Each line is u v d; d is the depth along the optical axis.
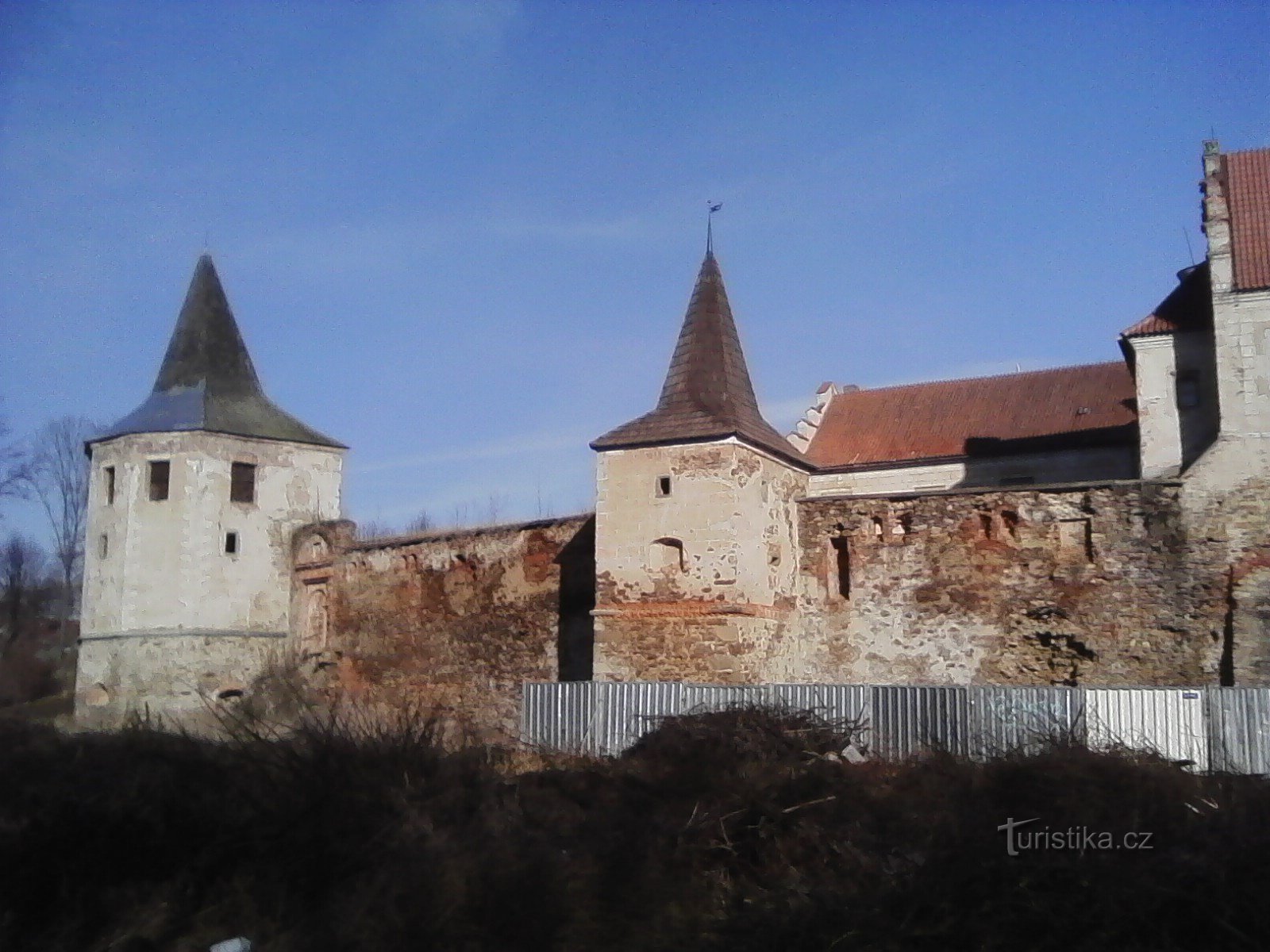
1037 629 23.34
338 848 12.79
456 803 13.87
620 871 12.57
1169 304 27.42
